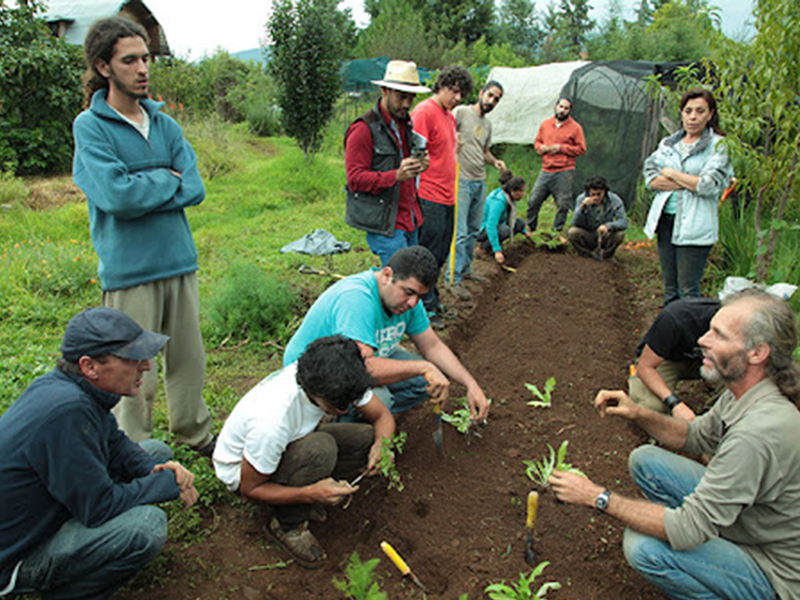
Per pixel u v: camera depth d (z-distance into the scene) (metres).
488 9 42.56
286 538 2.98
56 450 2.26
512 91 12.97
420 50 30.56
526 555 2.95
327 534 3.18
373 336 3.24
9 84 11.02
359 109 21.02
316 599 2.76
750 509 2.31
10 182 9.85
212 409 4.28
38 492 2.32
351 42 35.44
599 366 4.93
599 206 7.94
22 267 6.36
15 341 5.12
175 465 2.74
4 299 5.82
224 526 3.18
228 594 2.76
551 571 2.85
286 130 12.93
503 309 6.31
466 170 6.50
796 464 2.16
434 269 3.14
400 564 2.78
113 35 2.93
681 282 5.37
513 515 3.22
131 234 3.17
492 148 13.55
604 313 6.14
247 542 3.08
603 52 29.72
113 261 3.16
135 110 3.18
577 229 8.09
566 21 48.03
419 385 3.86
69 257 6.52
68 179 11.46
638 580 2.81
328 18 12.41
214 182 11.98
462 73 5.38
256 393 2.93
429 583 2.84
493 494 3.38
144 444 3.08
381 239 4.89
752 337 2.26
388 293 3.20
